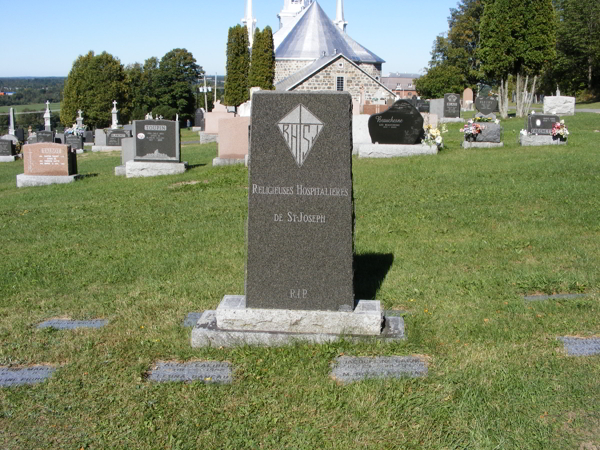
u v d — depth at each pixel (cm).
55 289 726
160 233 1017
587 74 5922
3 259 889
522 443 387
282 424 422
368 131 1873
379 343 519
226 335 534
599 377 454
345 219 530
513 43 3067
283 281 541
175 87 8412
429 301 631
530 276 688
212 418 430
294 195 532
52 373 499
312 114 523
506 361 486
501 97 3272
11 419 434
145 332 577
